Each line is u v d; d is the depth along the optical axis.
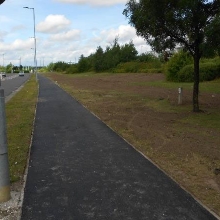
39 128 10.62
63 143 8.52
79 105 16.89
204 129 10.06
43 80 51.22
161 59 55.50
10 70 136.12
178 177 5.91
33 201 4.89
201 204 4.73
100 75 59.84
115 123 11.40
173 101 17.44
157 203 4.77
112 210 4.55
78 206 4.70
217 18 9.91
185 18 11.02
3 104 4.84
